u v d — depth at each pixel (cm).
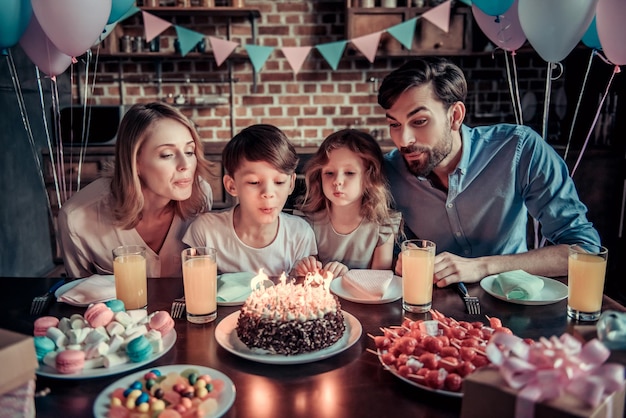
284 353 86
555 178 148
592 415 55
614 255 315
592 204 312
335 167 137
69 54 151
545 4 146
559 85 351
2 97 288
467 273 122
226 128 371
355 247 146
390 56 338
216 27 357
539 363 62
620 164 305
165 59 360
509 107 358
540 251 131
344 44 341
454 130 143
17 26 139
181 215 141
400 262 127
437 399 75
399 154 157
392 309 108
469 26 330
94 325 91
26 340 64
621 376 58
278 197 127
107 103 367
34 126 326
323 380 80
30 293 117
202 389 73
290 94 368
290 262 140
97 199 141
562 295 113
